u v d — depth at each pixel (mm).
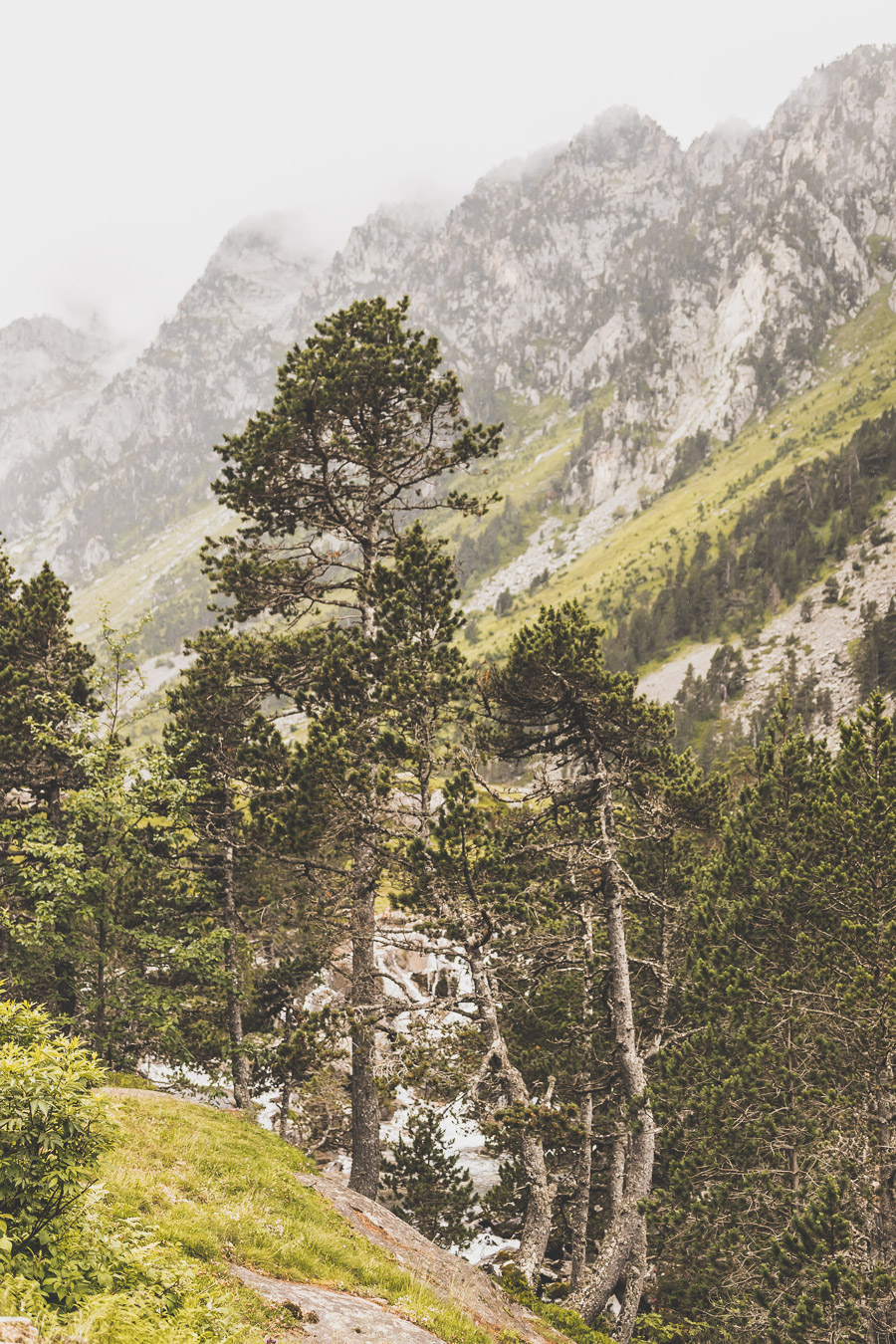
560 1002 25484
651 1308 25938
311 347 22344
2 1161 6730
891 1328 16875
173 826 22938
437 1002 19344
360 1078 19656
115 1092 16453
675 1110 22172
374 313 22688
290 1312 8922
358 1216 15258
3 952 23219
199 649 23312
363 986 19844
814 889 21391
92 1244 7133
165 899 23953
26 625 25125
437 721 20938
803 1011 20766
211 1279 8578
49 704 23297
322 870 21391
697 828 22984
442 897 19266
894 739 21172
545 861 21641
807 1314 16703
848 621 182000
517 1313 15297
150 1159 12430
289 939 25109
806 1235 17375
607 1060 23984
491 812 20938
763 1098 21531
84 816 21875
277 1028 26469
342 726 20000
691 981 23438
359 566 22734
